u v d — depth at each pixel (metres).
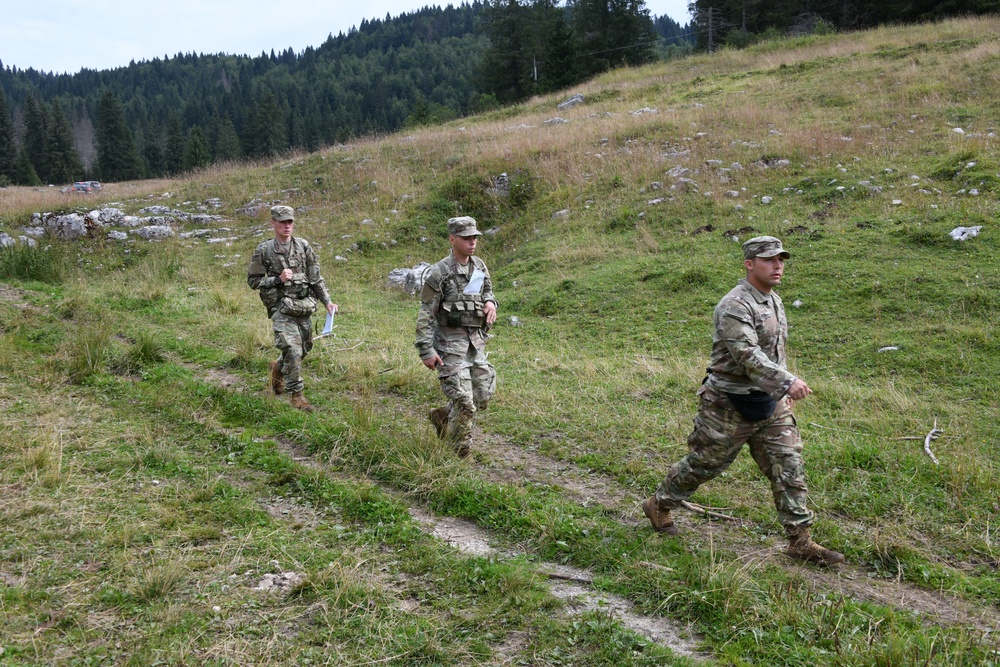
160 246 15.46
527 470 5.39
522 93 44.38
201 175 22.81
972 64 18.48
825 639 3.34
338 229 15.74
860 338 7.98
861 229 10.55
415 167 18.56
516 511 4.59
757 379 3.78
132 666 3.06
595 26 44.38
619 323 9.38
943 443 5.63
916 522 4.53
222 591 3.65
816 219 11.19
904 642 3.25
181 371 7.49
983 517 4.56
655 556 4.09
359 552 4.11
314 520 4.52
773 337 4.02
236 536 4.23
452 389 5.30
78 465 5.11
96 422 6.04
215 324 9.65
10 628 3.29
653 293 10.00
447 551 4.13
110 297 11.28
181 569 3.78
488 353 8.54
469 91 113.12
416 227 15.45
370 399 6.64
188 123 114.50
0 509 4.38
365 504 4.66
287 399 6.80
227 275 13.52
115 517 4.37
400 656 3.20
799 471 4.05
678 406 6.54
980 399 6.46
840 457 5.38
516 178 16.27
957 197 10.93
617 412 6.44
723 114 17.50
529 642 3.36
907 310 8.35
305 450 5.67
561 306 10.22
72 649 3.19
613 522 4.55
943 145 13.27
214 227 16.86
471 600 3.68
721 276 10.01
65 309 10.04
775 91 19.73
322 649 3.25
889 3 33.75
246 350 8.12
